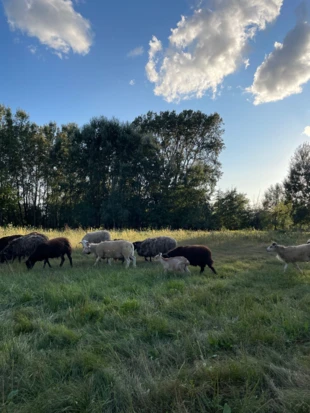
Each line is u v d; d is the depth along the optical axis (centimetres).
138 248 1189
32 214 4225
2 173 3444
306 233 2020
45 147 3934
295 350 399
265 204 4616
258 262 1121
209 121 3866
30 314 538
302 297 626
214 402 292
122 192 3431
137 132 3534
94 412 282
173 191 3741
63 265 1080
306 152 3591
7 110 3631
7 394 314
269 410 286
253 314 502
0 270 964
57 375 346
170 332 459
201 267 941
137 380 323
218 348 409
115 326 479
